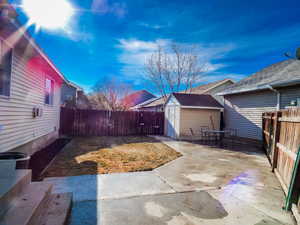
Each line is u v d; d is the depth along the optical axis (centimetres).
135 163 498
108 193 304
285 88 746
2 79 398
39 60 524
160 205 271
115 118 1145
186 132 1040
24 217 160
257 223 231
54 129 864
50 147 695
